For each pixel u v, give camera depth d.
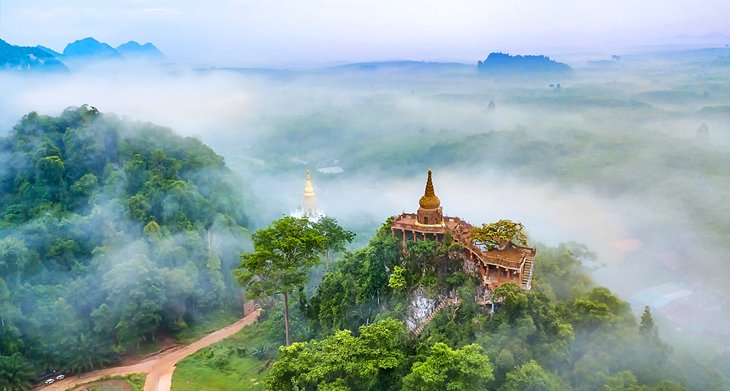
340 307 89.44
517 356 66.12
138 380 95.94
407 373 65.06
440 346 60.44
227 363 99.12
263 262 88.19
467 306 75.88
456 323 75.81
